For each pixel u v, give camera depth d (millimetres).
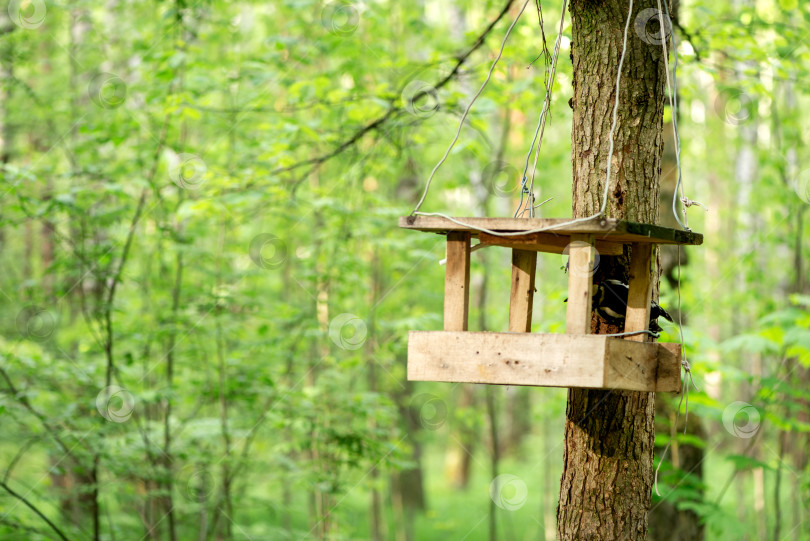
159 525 6941
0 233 9633
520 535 10875
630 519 3000
